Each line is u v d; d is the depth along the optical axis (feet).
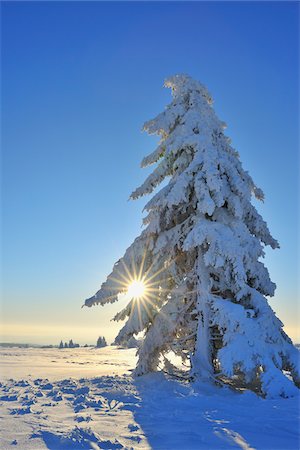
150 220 48.80
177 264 50.06
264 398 35.35
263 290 44.98
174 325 45.68
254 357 37.73
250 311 40.88
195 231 43.04
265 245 48.14
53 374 50.57
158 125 49.57
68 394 35.14
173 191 44.65
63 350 118.93
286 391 34.88
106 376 46.55
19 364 64.18
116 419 25.30
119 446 19.44
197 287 44.75
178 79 51.60
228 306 41.16
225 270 43.32
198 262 45.44
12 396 33.40
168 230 48.62
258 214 47.47
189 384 39.11
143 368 46.44
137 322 47.42
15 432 21.62
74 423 23.97
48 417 25.50
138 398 32.83
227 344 39.17
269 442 21.07
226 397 35.09
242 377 44.09
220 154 47.37
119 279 49.44
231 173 45.68
